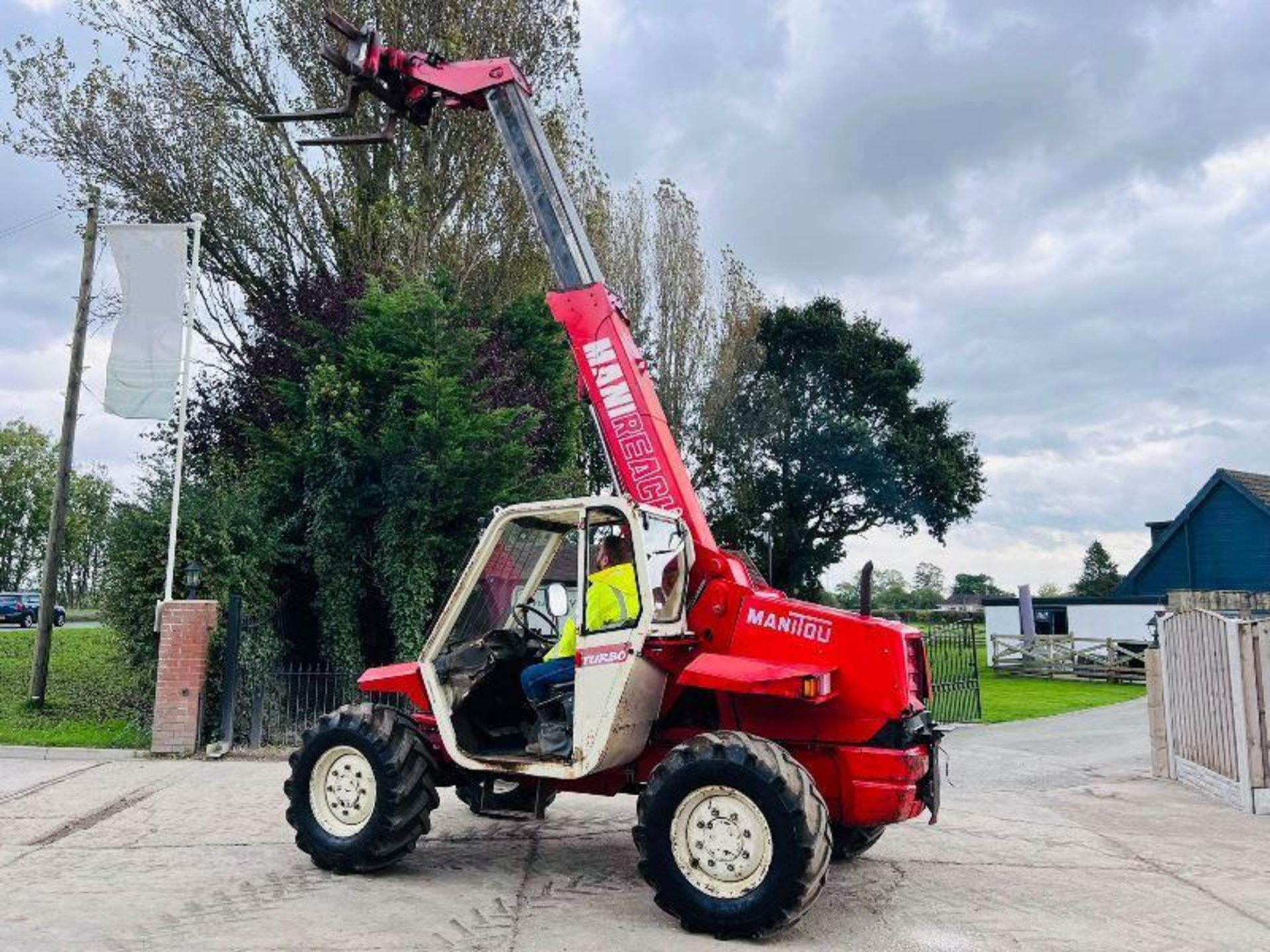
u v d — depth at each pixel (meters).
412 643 13.05
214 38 18.36
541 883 6.40
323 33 18.17
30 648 21.16
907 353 43.19
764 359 41.31
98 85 17.89
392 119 8.82
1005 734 15.12
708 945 5.25
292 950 5.00
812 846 5.22
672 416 33.94
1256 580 31.92
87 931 5.25
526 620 7.41
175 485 12.07
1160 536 35.53
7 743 11.77
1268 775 9.27
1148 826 8.64
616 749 6.08
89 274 16.61
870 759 6.01
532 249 19.88
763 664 6.03
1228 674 9.65
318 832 6.56
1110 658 26.45
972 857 7.45
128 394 12.47
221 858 6.93
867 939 5.43
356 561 13.77
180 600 11.97
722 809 5.46
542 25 19.61
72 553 60.75
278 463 13.73
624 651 6.00
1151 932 5.63
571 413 19.20
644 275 33.84
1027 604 29.00
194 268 12.84
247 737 11.95
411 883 6.35
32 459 69.56
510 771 6.25
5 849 7.18
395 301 14.10
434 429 13.08
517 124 8.22
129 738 12.02
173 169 18.27
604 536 6.39
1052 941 5.43
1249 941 5.46
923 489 42.34
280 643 13.16
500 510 6.58
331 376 13.60
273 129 18.47
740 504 39.25
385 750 6.46
